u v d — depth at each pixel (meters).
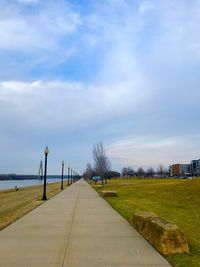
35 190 48.91
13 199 29.48
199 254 8.47
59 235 10.98
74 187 57.19
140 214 12.02
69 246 9.32
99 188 47.16
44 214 16.78
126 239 10.34
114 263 7.62
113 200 25.61
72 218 15.18
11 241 9.98
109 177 102.94
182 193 26.42
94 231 11.76
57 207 20.55
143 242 9.90
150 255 8.37
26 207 21.08
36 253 8.50
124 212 17.59
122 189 39.56
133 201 24.09
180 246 8.55
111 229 12.19
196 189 26.22
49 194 36.44
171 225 9.00
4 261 7.74
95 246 9.34
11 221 14.44
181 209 18.64
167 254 8.42
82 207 20.44
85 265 7.44
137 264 7.54
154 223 9.49
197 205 19.94
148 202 23.12
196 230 11.98
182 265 7.53
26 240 10.13
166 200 24.08
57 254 8.40
